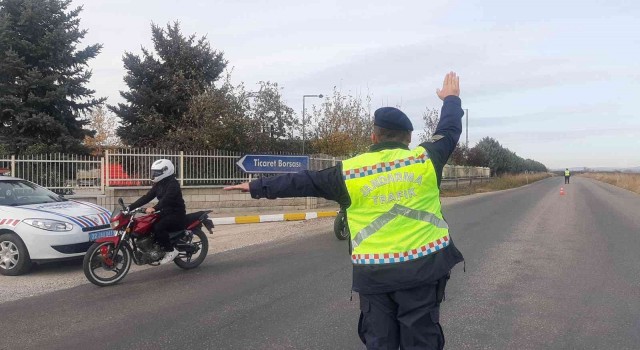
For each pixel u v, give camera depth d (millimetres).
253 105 25297
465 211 18797
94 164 14820
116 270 7438
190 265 8398
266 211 17656
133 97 26734
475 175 48438
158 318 5754
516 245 10648
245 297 6621
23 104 21422
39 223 7992
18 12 21938
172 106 26406
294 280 7555
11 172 13438
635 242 11125
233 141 21750
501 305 6184
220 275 7953
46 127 21625
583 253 9711
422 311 2762
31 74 21297
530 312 5902
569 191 37156
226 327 5418
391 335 2822
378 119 2994
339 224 11398
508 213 17969
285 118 25969
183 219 7941
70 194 14273
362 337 2934
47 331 5344
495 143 64938
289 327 5406
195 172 16500
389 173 2814
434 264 2777
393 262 2748
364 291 2807
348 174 2822
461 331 5258
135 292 6949
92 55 23453
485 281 7410
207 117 21547
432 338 2795
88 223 8445
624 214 17844
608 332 5223
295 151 27016
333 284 7289
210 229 8555
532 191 37562
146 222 7676
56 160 14180
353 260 2865
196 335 5176
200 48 27547
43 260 7980
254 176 17219
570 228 13578
